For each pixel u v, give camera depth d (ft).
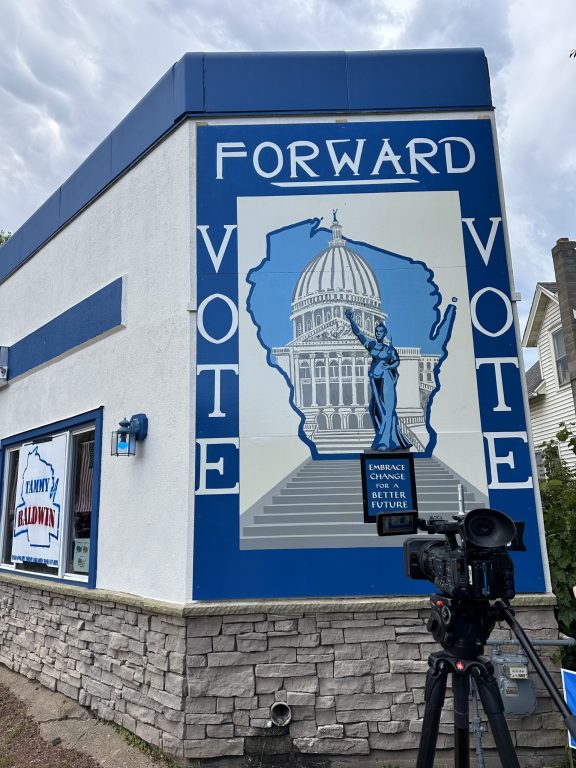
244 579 13.19
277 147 15.33
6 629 20.75
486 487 13.60
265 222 14.97
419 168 15.14
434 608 9.11
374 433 13.89
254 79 15.67
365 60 15.69
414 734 12.63
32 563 20.34
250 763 12.62
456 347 14.26
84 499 18.30
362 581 13.15
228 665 12.90
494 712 8.34
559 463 18.19
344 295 14.55
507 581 8.45
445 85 15.55
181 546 13.76
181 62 16.06
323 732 12.65
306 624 13.02
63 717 15.70
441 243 14.76
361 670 12.82
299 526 13.46
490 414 13.94
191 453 13.87
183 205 15.51
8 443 23.29
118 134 18.52
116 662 15.20
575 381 28.89
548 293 48.52
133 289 17.08
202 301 14.60
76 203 20.40
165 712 13.25
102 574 16.38
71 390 19.47
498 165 15.16
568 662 13.93
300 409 14.03
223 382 14.19
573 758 12.48
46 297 21.94
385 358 14.23
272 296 14.60
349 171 15.14
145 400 15.89
